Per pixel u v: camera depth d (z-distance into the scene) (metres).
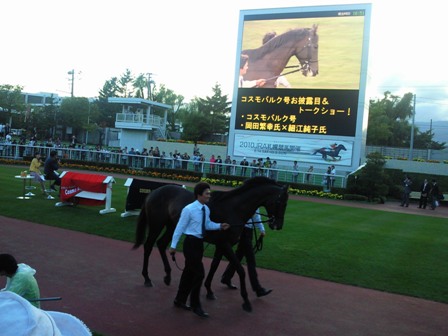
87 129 48.50
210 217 5.48
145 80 69.06
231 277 6.32
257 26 24.09
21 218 10.56
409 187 20.44
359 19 22.03
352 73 22.16
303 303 5.84
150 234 6.32
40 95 71.88
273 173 23.05
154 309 5.30
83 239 8.91
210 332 4.70
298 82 23.22
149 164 27.19
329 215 14.30
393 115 59.34
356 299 6.12
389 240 10.34
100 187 11.65
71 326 2.39
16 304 1.88
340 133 22.41
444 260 8.58
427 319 5.49
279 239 9.70
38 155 14.08
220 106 47.06
